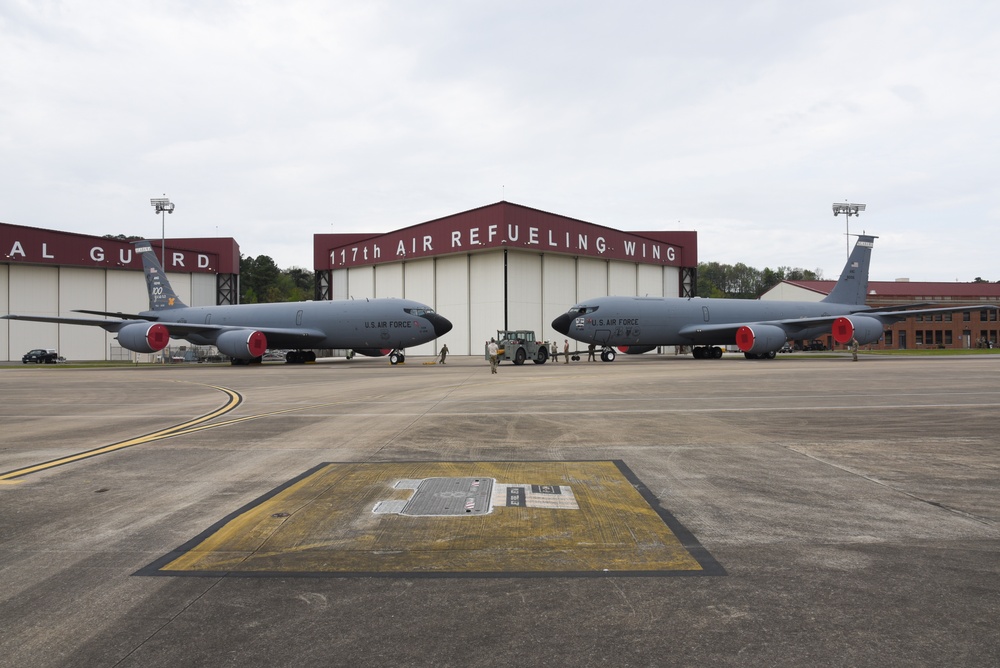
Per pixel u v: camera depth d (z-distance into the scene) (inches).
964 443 402.6
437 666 130.6
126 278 2605.8
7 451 394.9
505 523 231.3
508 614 155.3
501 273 2196.1
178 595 168.7
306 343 1761.8
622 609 157.8
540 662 132.0
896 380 922.7
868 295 3587.6
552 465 338.0
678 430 464.4
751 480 300.2
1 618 155.9
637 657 134.0
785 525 227.9
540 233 2261.3
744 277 7844.5
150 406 673.6
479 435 446.9
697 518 237.0
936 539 211.2
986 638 141.8
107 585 175.9
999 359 1777.8
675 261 2787.9
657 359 1889.8
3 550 206.4
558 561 192.1
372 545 207.8
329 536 217.6
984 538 212.1
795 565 187.3
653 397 714.8
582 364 1621.6
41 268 2436.0
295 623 151.5
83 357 2517.2
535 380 1001.5
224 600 165.2
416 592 169.0
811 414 552.1
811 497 267.7
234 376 1219.9
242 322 1808.6
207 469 334.3
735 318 1790.1
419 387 888.9
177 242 2903.5
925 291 3693.4
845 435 436.1
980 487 285.0
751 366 1363.2
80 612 158.9
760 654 134.8
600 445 401.7
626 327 1697.8
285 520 237.3
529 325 2273.6
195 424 518.9
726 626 148.4
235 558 197.0
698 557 194.7
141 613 157.8
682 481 298.4
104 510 254.5
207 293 2883.9
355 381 1032.2
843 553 197.6
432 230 2372.0
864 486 287.4
